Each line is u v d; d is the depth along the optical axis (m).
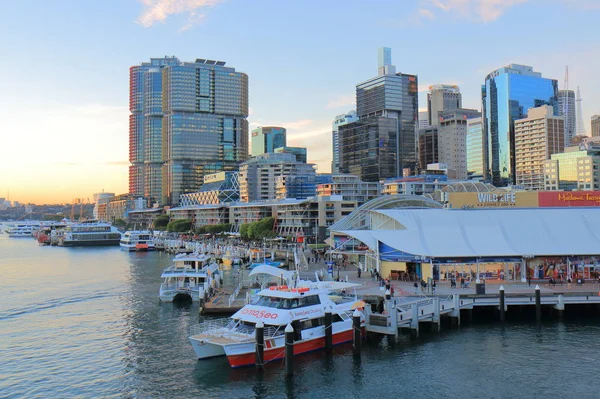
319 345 59.22
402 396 47.75
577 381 50.25
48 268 150.25
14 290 106.44
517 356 57.00
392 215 94.69
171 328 72.44
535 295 70.62
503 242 87.94
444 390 48.78
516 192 110.31
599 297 72.38
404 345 61.12
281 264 134.62
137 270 143.38
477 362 55.41
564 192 111.81
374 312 70.81
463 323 70.00
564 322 70.06
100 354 60.94
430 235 89.56
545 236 89.81
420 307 65.69
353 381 51.06
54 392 49.88
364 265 107.56
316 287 68.50
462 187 172.88
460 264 85.94
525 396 47.31
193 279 97.38
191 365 56.12
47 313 83.25
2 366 57.19
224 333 57.59
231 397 48.16
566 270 86.69
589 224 93.50
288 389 49.56
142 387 50.69
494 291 76.31
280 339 55.84
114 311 84.31
